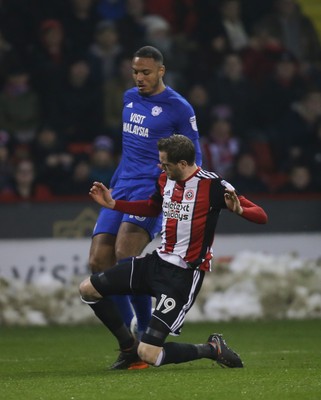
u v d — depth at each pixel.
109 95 53.66
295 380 22.72
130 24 56.12
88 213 47.62
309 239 50.03
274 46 59.34
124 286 25.19
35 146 51.38
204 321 44.25
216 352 25.67
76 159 50.62
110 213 28.59
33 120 52.56
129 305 28.80
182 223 24.58
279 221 50.06
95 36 55.69
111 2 56.75
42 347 35.00
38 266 45.94
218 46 57.94
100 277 25.38
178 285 24.47
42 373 26.50
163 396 20.27
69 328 41.91
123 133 29.30
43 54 54.00
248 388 21.31
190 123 28.62
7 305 43.19
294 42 62.59
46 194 49.31
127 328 27.19
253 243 49.03
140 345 24.39
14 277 45.62
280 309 45.34
